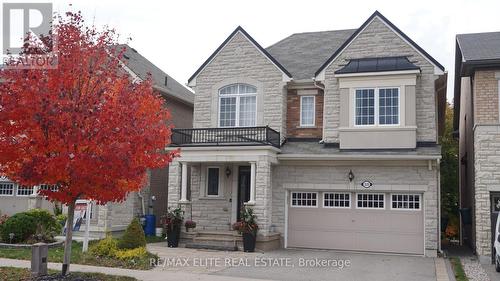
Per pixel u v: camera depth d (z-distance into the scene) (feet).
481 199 55.93
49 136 32.81
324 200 65.67
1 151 32.89
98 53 35.53
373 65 64.85
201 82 73.41
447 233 88.43
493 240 54.54
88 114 33.22
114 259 49.73
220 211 70.28
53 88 33.01
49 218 62.54
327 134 66.95
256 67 70.85
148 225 76.07
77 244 61.93
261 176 62.80
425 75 64.39
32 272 38.37
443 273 46.57
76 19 35.29
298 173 66.44
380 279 43.14
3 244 56.65
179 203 66.13
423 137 63.62
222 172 70.85
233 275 43.96
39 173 32.68
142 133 35.01
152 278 41.04
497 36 65.10
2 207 76.69
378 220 63.00
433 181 60.85
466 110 75.41
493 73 57.41
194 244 63.82
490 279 44.11
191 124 94.43
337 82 67.46
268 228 63.31
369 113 64.54
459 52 67.36
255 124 70.18
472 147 65.51
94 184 34.19
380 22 67.15
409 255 60.80
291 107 71.00
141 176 37.17
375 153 62.39
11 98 32.30
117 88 35.68
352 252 63.05
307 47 81.05
